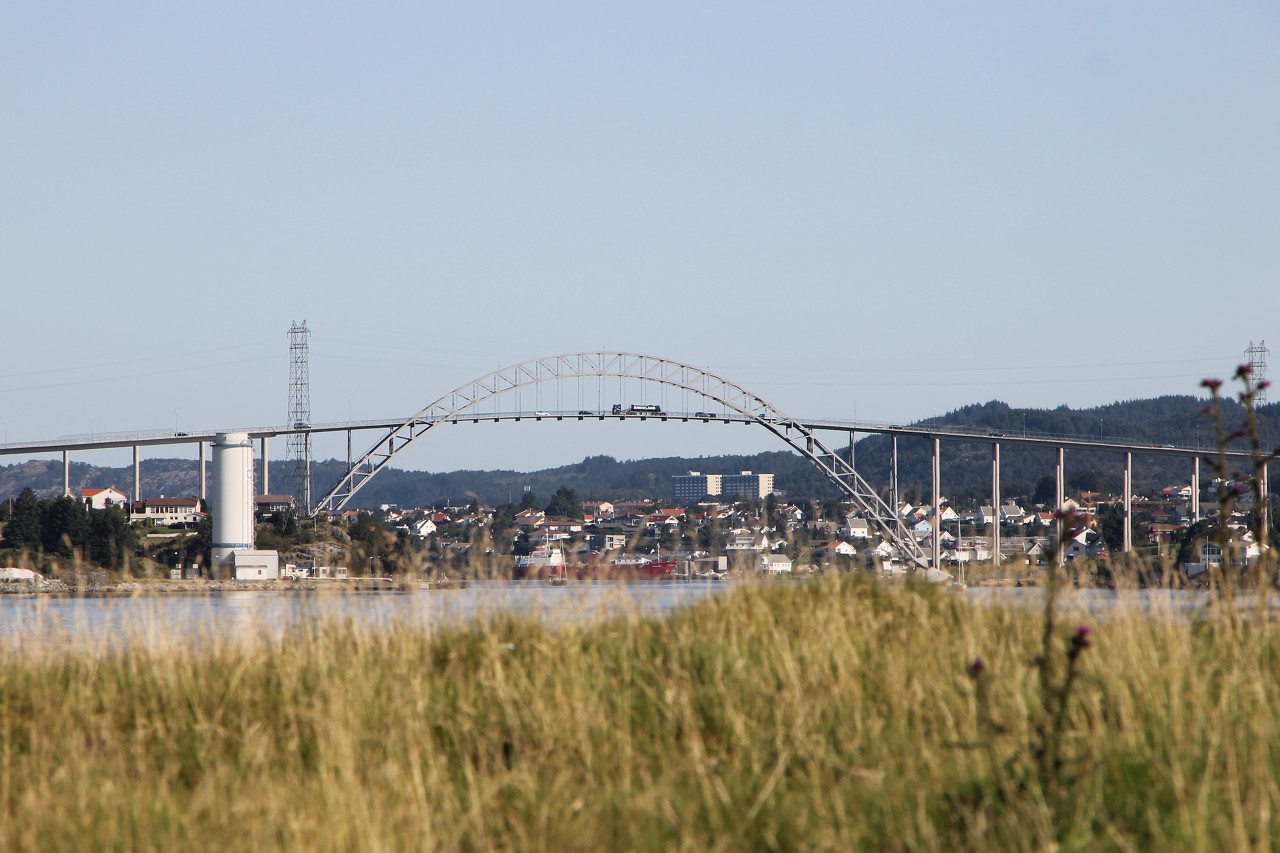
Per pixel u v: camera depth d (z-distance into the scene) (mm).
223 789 22438
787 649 27625
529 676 28562
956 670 26281
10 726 27344
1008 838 18359
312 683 28891
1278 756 20000
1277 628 28281
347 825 20016
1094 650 26078
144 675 29938
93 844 20109
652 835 19578
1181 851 17281
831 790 20516
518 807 21156
